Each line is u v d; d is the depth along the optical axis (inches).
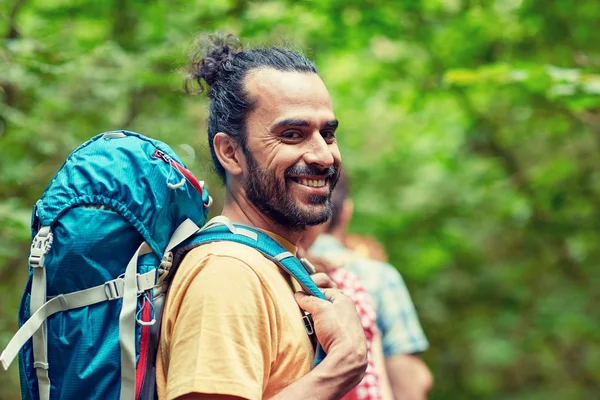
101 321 75.3
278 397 73.4
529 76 195.0
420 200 358.3
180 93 201.0
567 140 315.0
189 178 82.4
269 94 82.9
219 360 72.3
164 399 76.6
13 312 203.3
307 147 82.6
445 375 357.7
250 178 83.7
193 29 215.3
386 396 122.6
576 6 265.9
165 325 77.9
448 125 351.9
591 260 325.1
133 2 226.7
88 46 203.6
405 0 262.4
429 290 345.4
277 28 231.5
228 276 76.0
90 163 79.0
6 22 199.9
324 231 147.7
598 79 191.5
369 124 391.2
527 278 344.8
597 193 309.7
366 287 139.6
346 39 262.4
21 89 180.2
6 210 162.1
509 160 335.9
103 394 74.3
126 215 76.7
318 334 79.8
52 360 76.1
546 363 366.0
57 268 76.0
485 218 349.7
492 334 344.8
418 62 293.7
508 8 275.7
